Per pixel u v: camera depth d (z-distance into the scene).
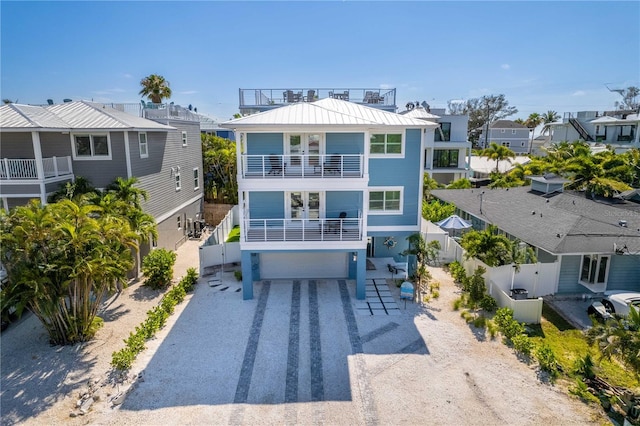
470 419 10.93
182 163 30.20
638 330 10.57
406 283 18.39
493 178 41.44
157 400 11.74
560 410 11.22
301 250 18.48
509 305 16.47
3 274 16.38
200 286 20.52
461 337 15.27
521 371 13.05
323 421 10.91
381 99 30.39
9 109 20.12
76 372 13.13
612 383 12.41
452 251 23.69
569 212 21.36
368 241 23.31
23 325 16.47
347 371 13.19
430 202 35.81
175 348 14.55
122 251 16.12
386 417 11.05
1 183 19.28
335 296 19.22
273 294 19.50
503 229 21.50
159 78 42.66
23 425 10.77
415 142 20.83
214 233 25.64
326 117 18.86
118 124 20.97
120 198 20.08
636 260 18.16
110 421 10.88
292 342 15.02
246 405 11.55
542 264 18.34
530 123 88.62
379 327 16.14
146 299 19.19
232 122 17.64
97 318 15.66
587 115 54.66
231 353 14.26
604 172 28.67
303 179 18.25
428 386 12.34
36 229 13.12
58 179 20.45
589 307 16.70
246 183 18.19
